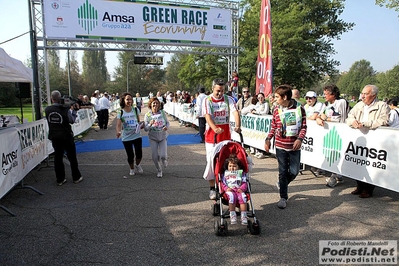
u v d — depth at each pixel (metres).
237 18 15.41
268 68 10.65
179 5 14.05
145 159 8.47
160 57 15.60
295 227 4.12
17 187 5.59
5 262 3.30
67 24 12.55
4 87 38.84
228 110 4.95
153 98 6.50
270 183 6.14
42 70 12.77
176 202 5.11
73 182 6.32
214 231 3.99
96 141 11.77
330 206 4.87
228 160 4.18
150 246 3.63
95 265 3.23
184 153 9.33
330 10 29.95
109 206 4.95
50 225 4.24
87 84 67.06
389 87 51.72
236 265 3.22
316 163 6.34
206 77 30.48
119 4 13.12
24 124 6.14
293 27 24.16
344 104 6.14
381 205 4.88
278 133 4.84
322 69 30.50
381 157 4.86
